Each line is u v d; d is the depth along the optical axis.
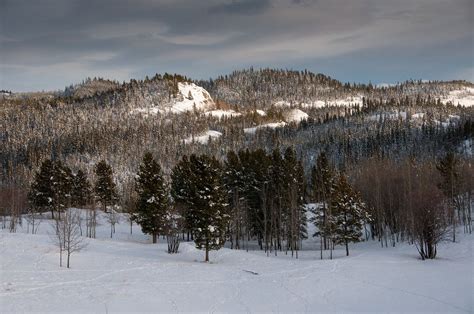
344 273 51.22
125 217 107.81
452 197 78.25
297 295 41.44
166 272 51.53
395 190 83.94
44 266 51.59
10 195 96.00
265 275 50.78
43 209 102.94
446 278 46.03
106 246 68.69
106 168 111.19
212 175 60.75
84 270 50.81
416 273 49.34
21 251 57.94
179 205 77.12
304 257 67.50
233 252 68.06
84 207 111.12
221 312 35.81
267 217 75.69
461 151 160.50
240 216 76.00
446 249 64.88
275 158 76.88
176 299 39.50
